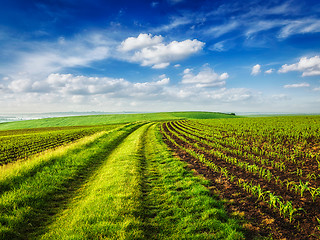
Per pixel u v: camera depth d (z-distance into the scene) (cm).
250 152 1534
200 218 575
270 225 538
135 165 1202
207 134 2892
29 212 637
